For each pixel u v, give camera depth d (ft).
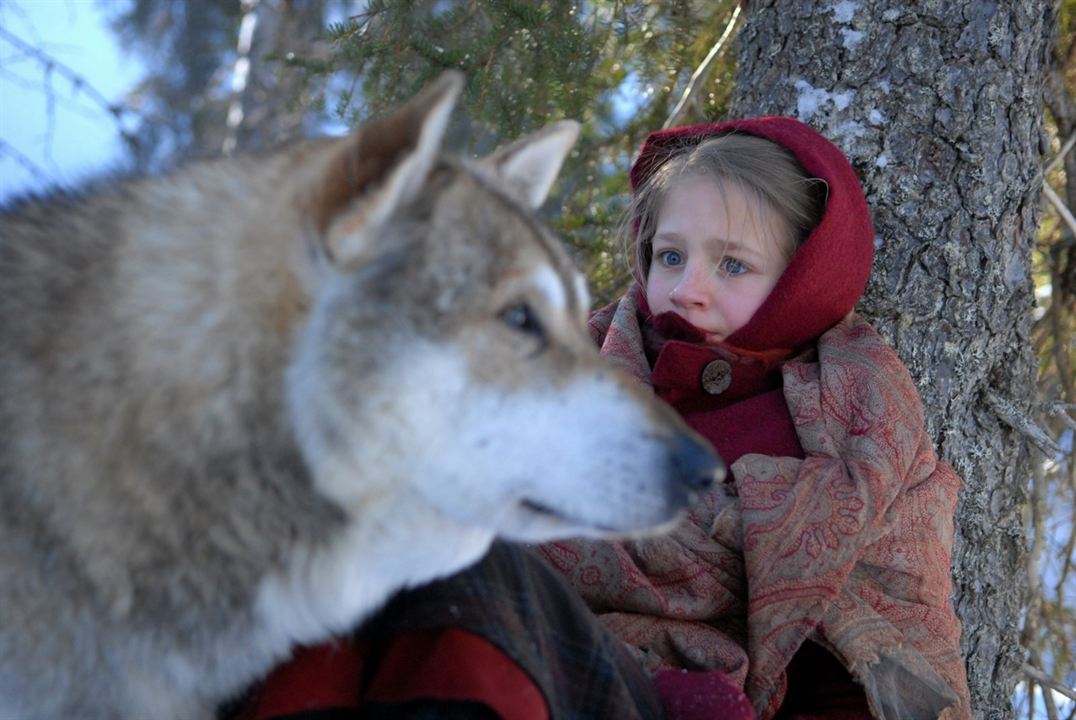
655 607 7.12
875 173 9.20
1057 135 10.82
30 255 5.36
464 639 5.14
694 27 12.12
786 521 7.04
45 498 5.05
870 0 9.34
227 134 24.18
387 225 5.16
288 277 5.15
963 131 9.13
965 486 9.05
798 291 7.89
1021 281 9.46
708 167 8.18
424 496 5.22
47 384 5.09
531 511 5.33
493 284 5.20
